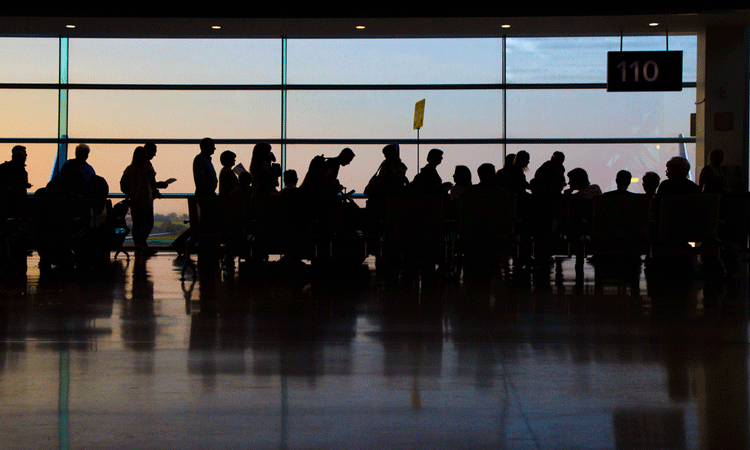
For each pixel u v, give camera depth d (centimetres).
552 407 315
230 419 298
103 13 1142
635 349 429
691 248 779
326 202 820
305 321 523
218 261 1014
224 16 1141
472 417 302
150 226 1123
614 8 1102
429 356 412
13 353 416
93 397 329
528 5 1114
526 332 482
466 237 799
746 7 1088
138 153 1100
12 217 816
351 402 322
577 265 857
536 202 877
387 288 717
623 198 777
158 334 473
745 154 1243
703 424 293
